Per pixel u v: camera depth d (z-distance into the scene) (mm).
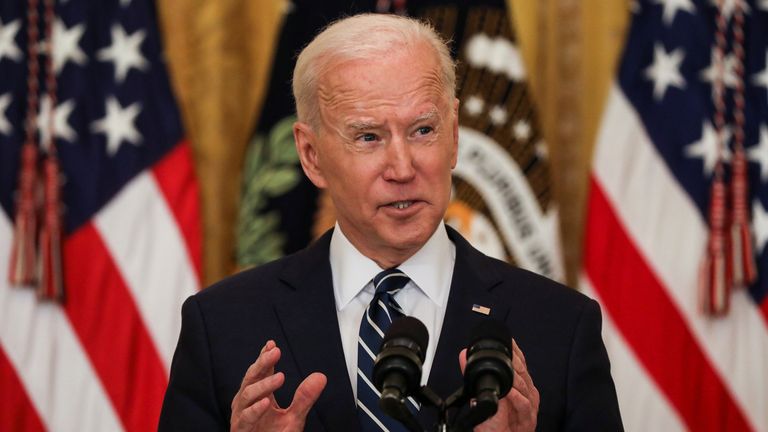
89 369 16016
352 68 8234
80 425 15977
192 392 8805
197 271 16219
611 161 16531
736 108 16469
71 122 16172
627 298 16375
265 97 16375
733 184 16344
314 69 8523
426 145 8227
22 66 16156
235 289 9195
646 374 16312
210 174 16672
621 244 16438
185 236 16234
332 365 8602
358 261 8961
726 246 16234
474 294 8891
